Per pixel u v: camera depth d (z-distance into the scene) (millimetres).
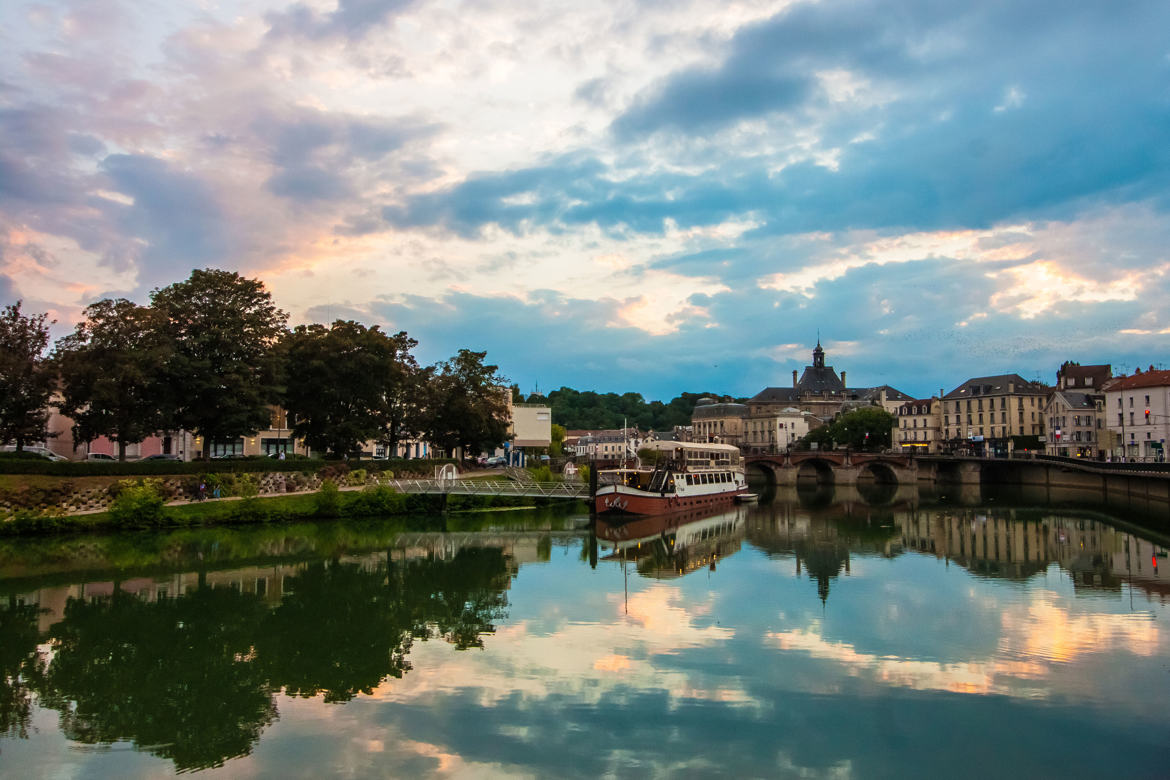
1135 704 22594
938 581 41656
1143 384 123875
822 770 18656
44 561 45406
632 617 33281
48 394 56250
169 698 23812
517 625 32000
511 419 117062
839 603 35938
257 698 23656
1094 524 71312
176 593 38125
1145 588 39438
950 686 24219
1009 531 66375
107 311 58844
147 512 55406
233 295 65750
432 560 48312
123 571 43156
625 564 47781
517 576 43062
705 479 91062
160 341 59625
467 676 25391
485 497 77688
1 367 52781
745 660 26859
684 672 25594
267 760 19375
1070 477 118062
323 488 66625
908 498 109750
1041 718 21641
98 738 20906
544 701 23078
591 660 27047
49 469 55875
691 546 56781
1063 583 41031
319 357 73688
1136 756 19375
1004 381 168250
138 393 59062
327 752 19766
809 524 73438
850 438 172000
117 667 26828
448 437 96250
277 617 33562
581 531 64812
